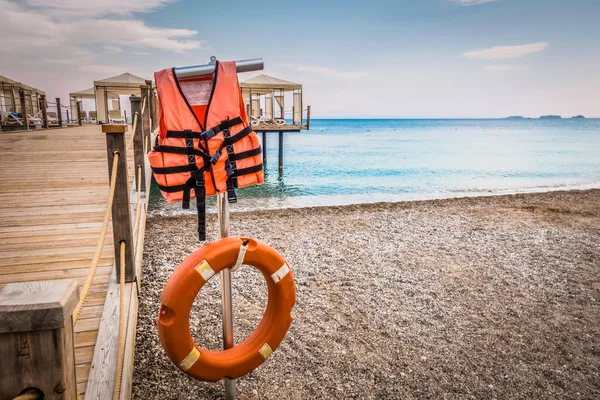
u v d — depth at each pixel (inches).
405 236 307.4
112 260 148.7
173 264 239.0
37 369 41.6
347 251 267.7
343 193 592.7
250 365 102.1
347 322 170.7
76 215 193.2
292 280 103.7
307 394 126.0
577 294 201.5
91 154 337.1
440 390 128.0
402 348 151.4
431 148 1744.6
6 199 214.2
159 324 90.8
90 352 101.7
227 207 99.2
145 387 126.2
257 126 716.0
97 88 882.8
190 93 89.4
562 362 142.9
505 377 134.3
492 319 174.2
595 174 863.1
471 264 244.1
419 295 198.2
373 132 3654.0
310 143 2100.1
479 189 637.9
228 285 102.4
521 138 2778.1
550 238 304.0
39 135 476.1
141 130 219.3
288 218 369.7
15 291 42.8
